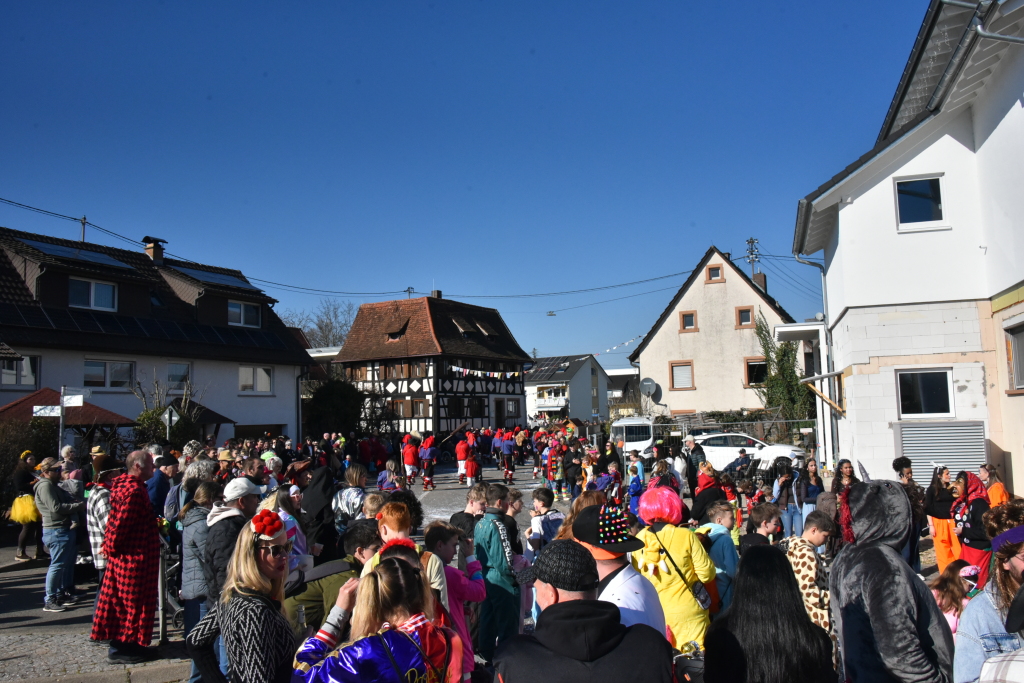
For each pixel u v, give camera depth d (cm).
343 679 283
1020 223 1104
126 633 637
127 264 2864
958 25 1208
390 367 4550
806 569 427
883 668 321
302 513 716
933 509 909
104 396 2419
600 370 6500
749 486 1094
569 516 547
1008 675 242
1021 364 1177
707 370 3747
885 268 1327
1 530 1294
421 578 323
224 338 2905
